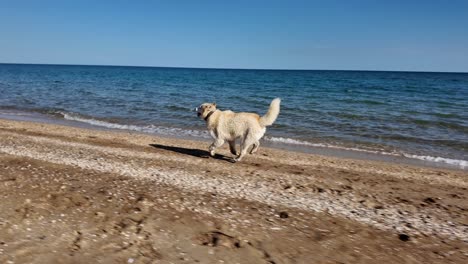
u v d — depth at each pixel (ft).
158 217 17.53
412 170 33.12
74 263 12.88
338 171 30.99
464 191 26.66
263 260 14.05
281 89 140.87
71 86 140.36
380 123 58.54
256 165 31.53
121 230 15.80
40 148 33.68
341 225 18.30
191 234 15.88
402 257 15.20
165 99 92.99
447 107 79.92
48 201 18.72
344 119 61.87
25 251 13.47
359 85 173.68
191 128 54.90
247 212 19.17
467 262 15.10
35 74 271.28
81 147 35.58
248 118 30.78
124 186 22.36
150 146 38.78
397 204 22.43
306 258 14.48
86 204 18.66
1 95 99.96
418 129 54.13
